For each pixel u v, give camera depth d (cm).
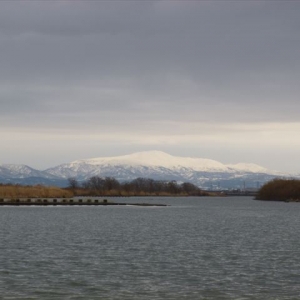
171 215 18675
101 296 5084
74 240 9556
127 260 7044
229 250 8175
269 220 16088
